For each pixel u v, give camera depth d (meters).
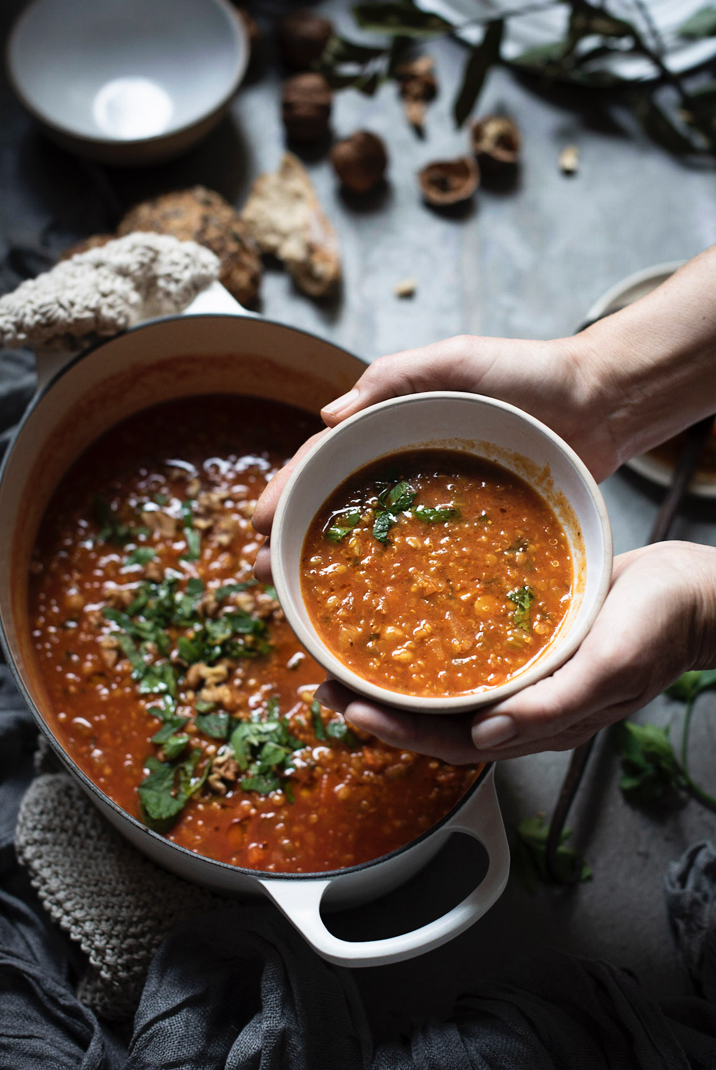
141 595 0.75
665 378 0.71
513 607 0.64
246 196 0.93
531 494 0.65
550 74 0.94
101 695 0.73
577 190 0.94
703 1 0.97
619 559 0.68
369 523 0.65
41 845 0.74
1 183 0.91
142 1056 0.70
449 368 0.69
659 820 0.80
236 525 0.76
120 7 0.93
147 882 0.73
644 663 0.63
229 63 0.93
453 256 0.92
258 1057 0.69
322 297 0.90
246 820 0.70
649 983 0.77
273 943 0.71
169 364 0.76
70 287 0.72
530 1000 0.73
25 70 0.91
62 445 0.76
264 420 0.78
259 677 0.73
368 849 0.70
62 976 0.75
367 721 0.63
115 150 0.88
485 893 0.66
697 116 0.90
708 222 0.94
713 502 0.86
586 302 0.92
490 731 0.61
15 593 0.72
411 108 0.94
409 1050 0.72
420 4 0.97
